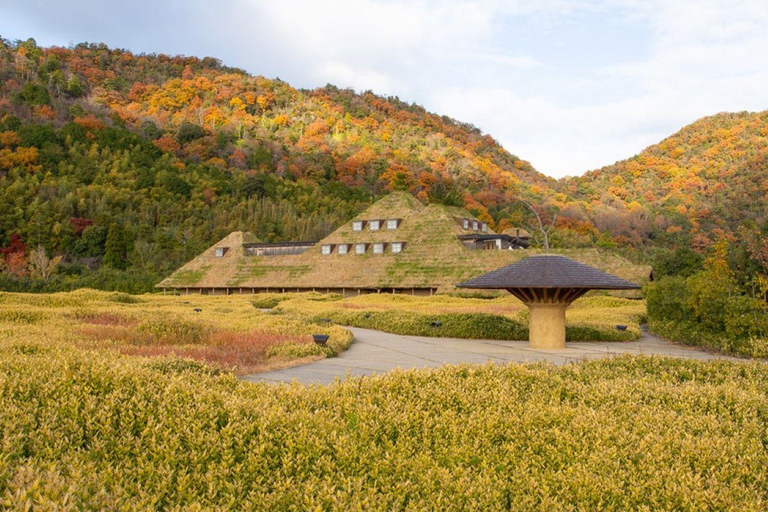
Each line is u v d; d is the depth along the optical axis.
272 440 6.01
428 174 121.94
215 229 92.56
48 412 5.95
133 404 6.42
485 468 5.87
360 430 6.56
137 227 87.88
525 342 22.17
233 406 6.57
